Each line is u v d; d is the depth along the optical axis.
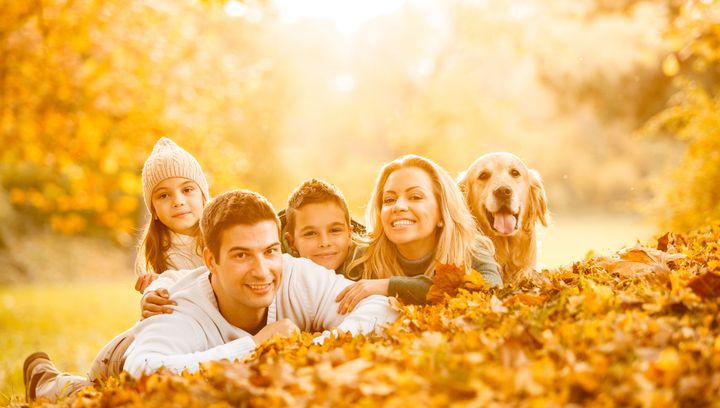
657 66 23.16
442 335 3.13
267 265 3.68
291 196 4.59
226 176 13.30
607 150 37.66
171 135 12.88
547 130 29.42
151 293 3.95
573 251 21.53
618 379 2.44
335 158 34.81
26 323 14.20
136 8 12.97
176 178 4.84
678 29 9.84
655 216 11.70
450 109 27.23
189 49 13.66
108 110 12.61
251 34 26.44
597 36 23.47
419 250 4.43
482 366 2.62
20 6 12.04
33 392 5.06
